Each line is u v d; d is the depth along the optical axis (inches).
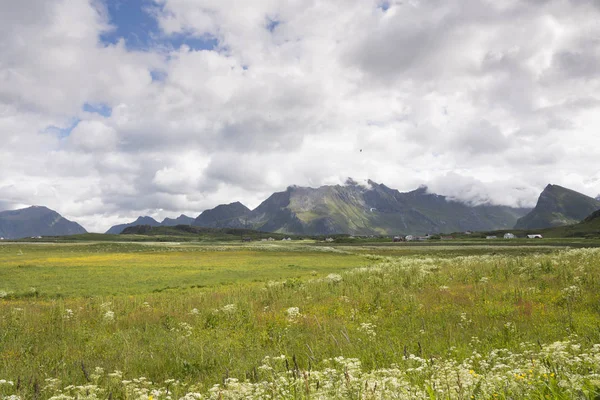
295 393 204.8
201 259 2596.0
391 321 516.4
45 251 3427.7
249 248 3784.5
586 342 312.5
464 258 1531.7
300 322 554.6
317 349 388.5
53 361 405.1
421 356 324.2
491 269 948.0
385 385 199.5
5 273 1723.7
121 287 1310.3
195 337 504.1
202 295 925.8
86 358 414.3
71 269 1902.1
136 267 2016.5
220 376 328.2
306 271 1795.0
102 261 2420.0
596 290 562.9
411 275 962.1
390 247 4047.7
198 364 368.2
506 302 553.9
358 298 720.3
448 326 444.5
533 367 222.7
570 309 470.3
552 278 724.7
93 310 778.8
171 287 1311.5
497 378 191.5
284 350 402.9
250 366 341.4
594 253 1034.7
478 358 306.7
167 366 371.2
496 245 3558.1
